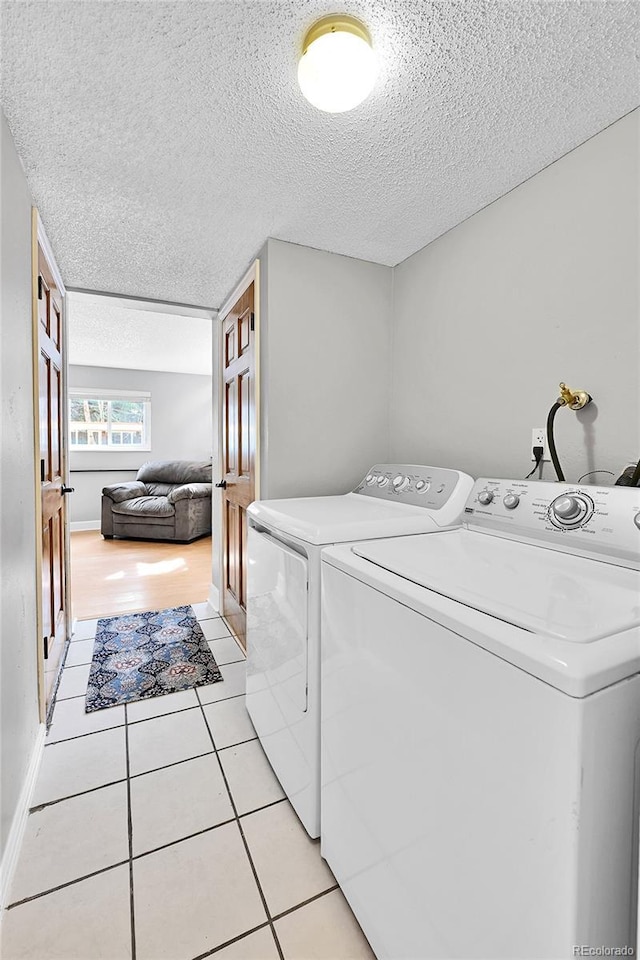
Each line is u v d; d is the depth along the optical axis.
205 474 5.69
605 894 0.56
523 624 0.65
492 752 0.63
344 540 1.21
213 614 2.83
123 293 2.62
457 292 1.82
